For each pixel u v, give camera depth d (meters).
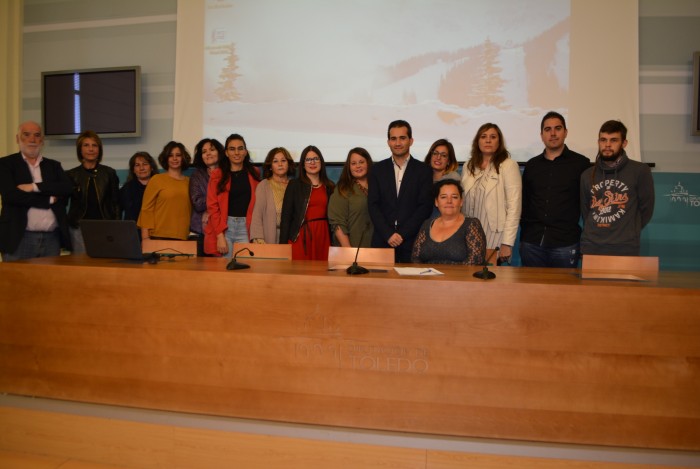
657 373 1.60
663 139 3.71
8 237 3.07
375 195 3.00
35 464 1.94
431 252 2.48
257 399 1.83
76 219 3.54
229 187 3.42
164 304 1.88
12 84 4.58
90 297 1.94
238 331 1.83
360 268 1.87
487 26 3.79
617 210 2.69
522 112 3.77
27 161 3.18
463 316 1.69
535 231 2.98
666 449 1.62
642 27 3.70
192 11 4.24
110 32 4.45
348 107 4.02
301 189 3.22
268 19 4.11
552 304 1.64
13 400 2.02
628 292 1.61
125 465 1.92
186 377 1.88
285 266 2.14
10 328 2.02
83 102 4.41
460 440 1.68
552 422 1.66
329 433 1.75
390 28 3.93
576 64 3.70
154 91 4.39
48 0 4.55
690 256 3.70
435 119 3.89
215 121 4.23
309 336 1.78
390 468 1.72
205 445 1.85
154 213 3.45
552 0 3.71
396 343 1.73
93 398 1.96
